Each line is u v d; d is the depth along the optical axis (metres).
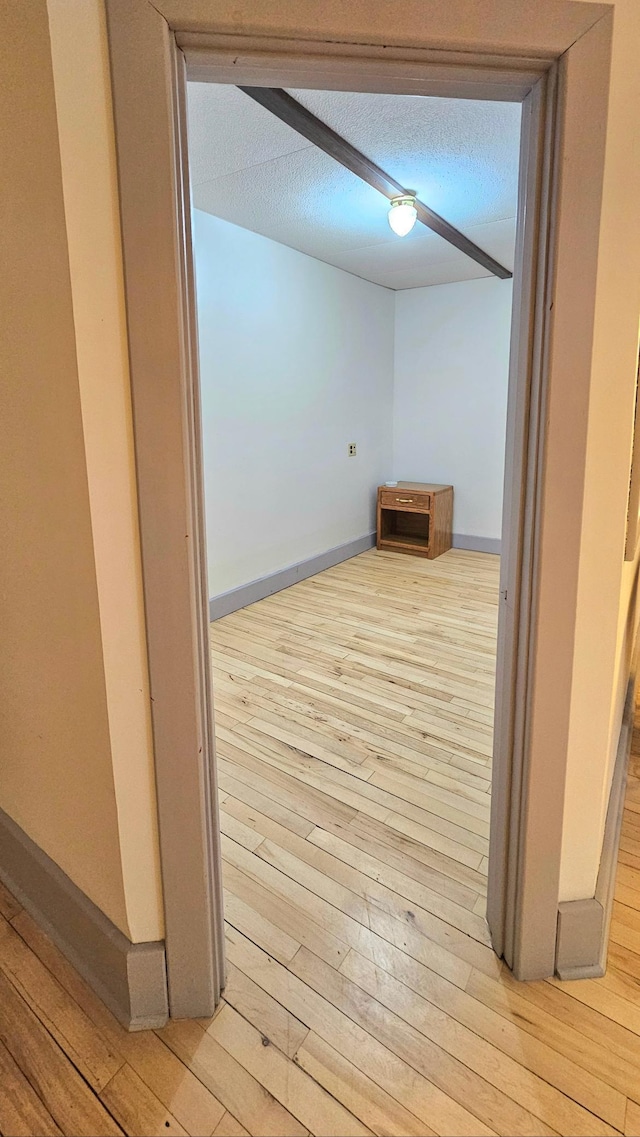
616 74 0.99
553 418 1.08
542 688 1.20
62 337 1.00
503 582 1.29
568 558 1.14
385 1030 1.24
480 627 3.47
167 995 1.27
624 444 1.13
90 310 0.97
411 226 2.91
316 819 1.88
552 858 1.28
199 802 1.19
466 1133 1.06
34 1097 1.13
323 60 0.98
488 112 2.03
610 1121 1.08
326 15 0.92
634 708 2.52
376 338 4.93
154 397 1.01
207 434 3.39
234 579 3.76
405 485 5.20
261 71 1.02
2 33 0.95
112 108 0.92
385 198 2.88
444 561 4.89
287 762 2.18
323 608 3.80
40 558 1.21
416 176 2.60
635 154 1.02
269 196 2.85
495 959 1.41
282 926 1.50
